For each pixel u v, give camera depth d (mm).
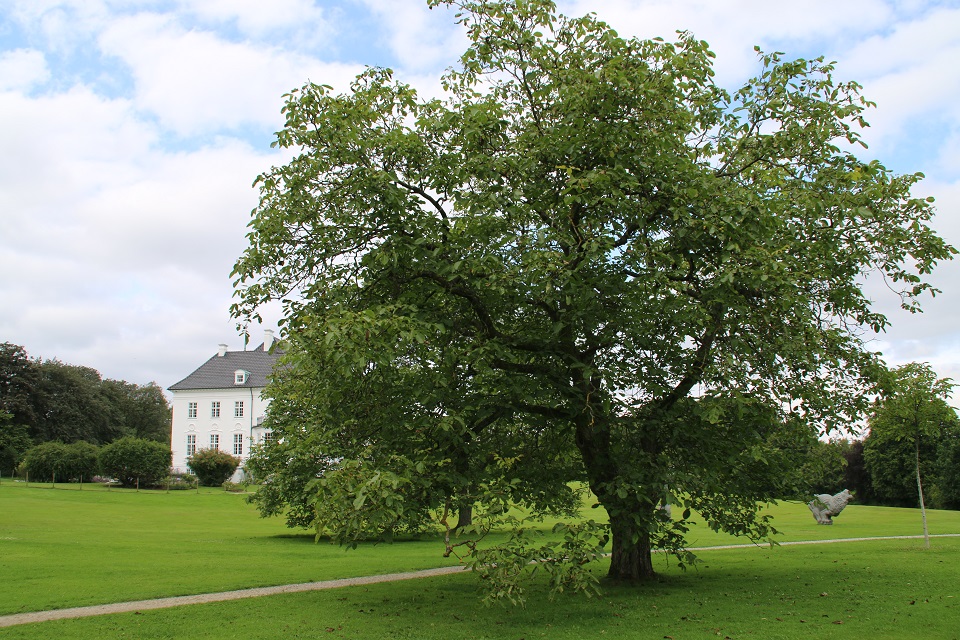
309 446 11547
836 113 12086
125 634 10023
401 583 15109
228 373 76812
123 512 37281
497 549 9703
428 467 10359
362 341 8852
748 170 12219
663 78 10758
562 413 11898
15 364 74312
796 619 10391
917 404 19141
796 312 11156
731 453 11883
